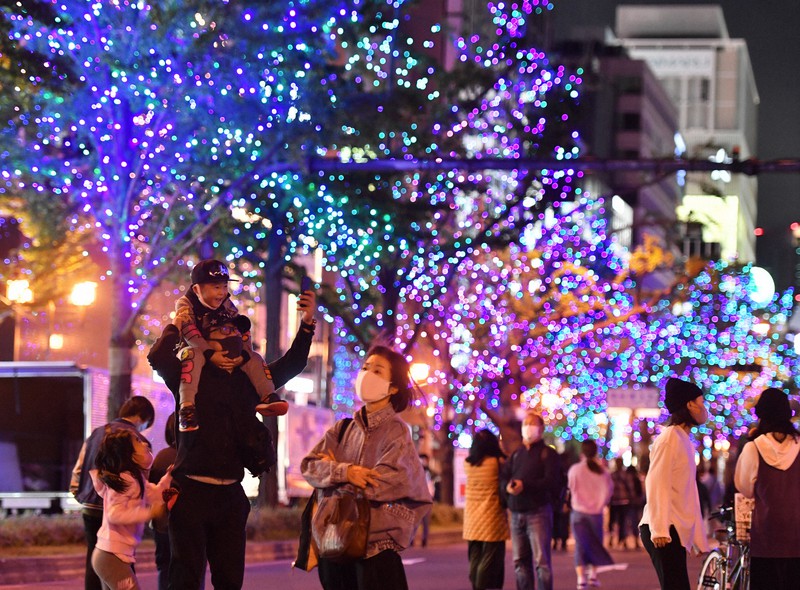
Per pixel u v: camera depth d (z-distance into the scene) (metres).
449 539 42.19
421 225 40.91
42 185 29.58
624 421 72.25
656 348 74.81
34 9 28.05
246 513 9.80
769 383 80.31
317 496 9.86
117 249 28.16
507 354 50.56
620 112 151.12
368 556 9.44
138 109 27.44
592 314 58.00
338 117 28.83
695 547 12.17
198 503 9.52
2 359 39.22
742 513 13.45
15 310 33.44
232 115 27.25
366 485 9.46
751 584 12.35
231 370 9.68
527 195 40.12
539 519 17.69
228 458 9.60
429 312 43.19
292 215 34.38
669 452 12.05
